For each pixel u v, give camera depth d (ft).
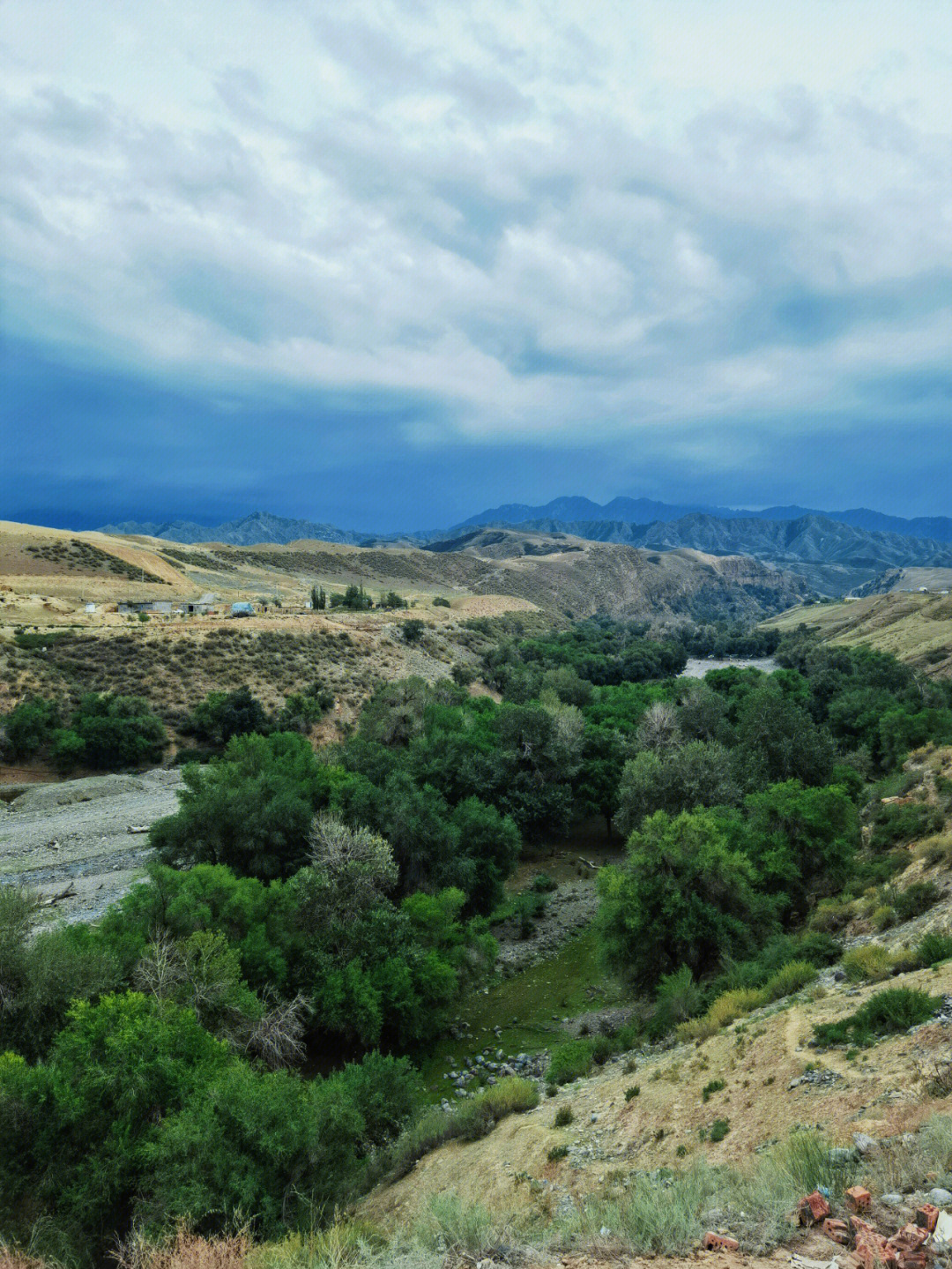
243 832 126.72
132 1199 49.42
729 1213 27.86
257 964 90.38
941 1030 43.52
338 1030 89.81
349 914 101.40
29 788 212.02
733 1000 69.31
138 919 91.91
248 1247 37.50
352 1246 35.04
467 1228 31.55
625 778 162.09
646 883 96.63
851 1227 23.54
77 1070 56.39
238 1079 55.06
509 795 180.96
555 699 279.69
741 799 150.41
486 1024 104.78
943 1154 27.55
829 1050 48.65
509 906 150.00
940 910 71.05
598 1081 66.39
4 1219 48.16
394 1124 69.92
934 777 132.46
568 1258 26.14
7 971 71.41
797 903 112.06
